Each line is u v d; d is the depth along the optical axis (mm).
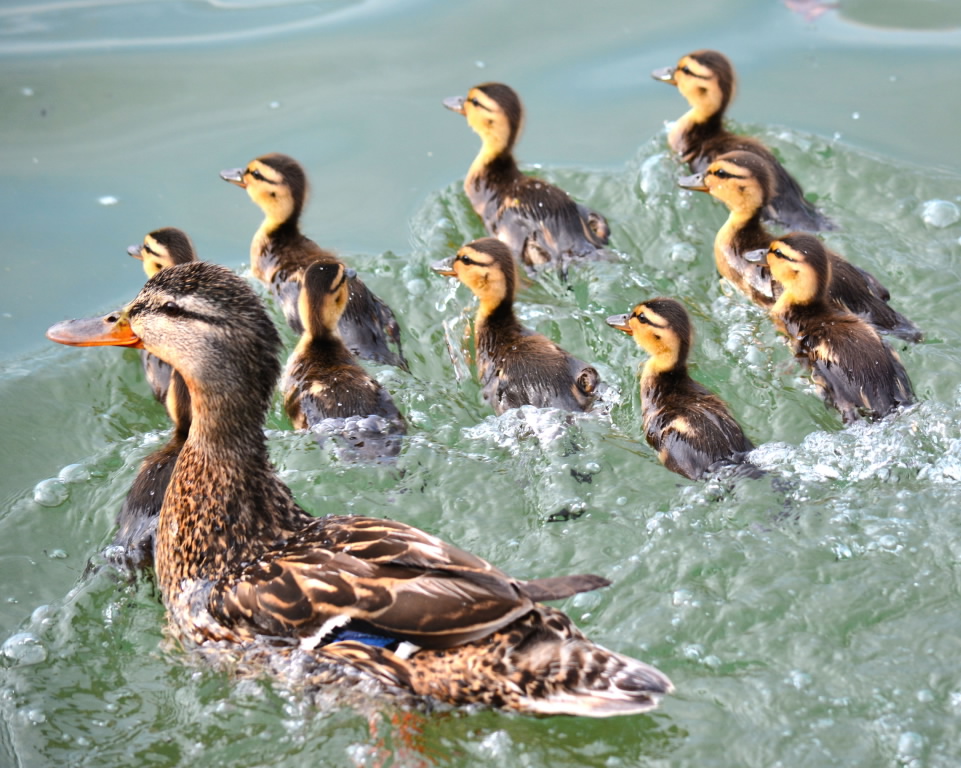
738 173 11477
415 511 8758
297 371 10297
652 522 8375
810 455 9031
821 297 10398
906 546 7891
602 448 9383
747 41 15531
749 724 6648
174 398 9281
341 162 13680
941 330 10578
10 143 13828
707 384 10375
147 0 16594
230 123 14195
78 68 14906
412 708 6887
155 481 8805
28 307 11617
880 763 6359
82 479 9492
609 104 14516
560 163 13570
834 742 6496
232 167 13508
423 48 15531
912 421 9297
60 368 10945
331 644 6766
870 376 9617
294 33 15828
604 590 7766
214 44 15562
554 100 14602
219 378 7383
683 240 12500
